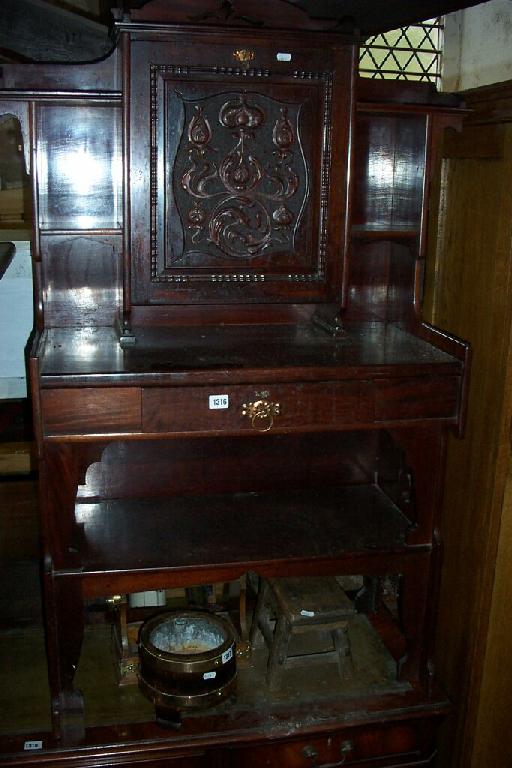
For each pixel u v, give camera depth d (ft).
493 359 5.59
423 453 5.29
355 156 5.48
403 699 5.69
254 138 5.11
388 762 5.76
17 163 6.61
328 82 5.09
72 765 5.18
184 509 5.95
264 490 6.33
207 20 5.09
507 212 5.33
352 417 4.95
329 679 5.87
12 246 5.89
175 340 5.48
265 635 6.09
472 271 5.85
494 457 5.62
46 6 6.13
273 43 4.95
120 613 5.83
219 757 5.42
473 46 6.49
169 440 6.03
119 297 5.79
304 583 5.93
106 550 5.29
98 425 4.65
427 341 5.54
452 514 6.33
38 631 6.31
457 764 6.38
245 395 4.76
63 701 5.24
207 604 6.54
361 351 5.26
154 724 5.41
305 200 5.27
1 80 5.05
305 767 5.60
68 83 5.10
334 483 6.46
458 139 5.94
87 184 5.50
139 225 5.09
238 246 5.26
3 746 5.17
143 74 4.85
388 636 6.42
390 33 6.75
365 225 5.99
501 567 5.82
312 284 5.40
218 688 5.39
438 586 5.57
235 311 5.91
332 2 5.42
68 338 5.47
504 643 6.03
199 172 5.09
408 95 5.43
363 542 5.50
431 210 6.39
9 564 6.99
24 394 7.02
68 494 4.85
